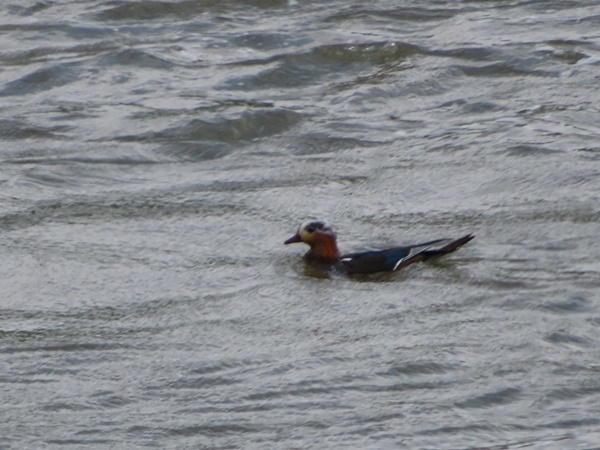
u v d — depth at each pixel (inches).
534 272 562.3
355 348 478.9
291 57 898.1
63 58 908.0
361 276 564.7
